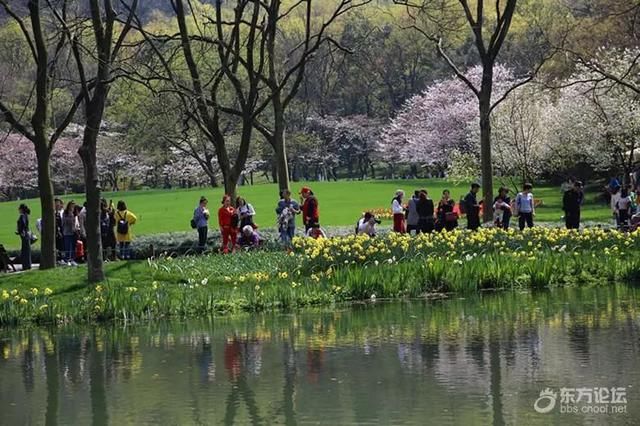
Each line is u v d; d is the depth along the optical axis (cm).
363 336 1515
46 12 2927
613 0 4756
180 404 1116
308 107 8756
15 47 4484
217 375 1270
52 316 1853
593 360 1252
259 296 1942
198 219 2927
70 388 1230
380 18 8750
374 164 10912
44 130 2412
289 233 2856
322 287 2003
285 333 1595
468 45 8738
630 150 5278
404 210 3173
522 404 1055
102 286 2039
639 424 976
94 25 2169
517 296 1936
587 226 3269
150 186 9988
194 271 2216
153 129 6059
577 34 5538
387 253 2183
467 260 2117
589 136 5266
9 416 1091
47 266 2423
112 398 1162
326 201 5609
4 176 7912
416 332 1528
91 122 2133
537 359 1271
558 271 2131
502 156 5481
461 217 4038
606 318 1583
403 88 9450
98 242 2144
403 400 1086
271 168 9325
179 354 1441
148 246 3025
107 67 2161
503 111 5488
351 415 1030
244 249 2664
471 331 1511
